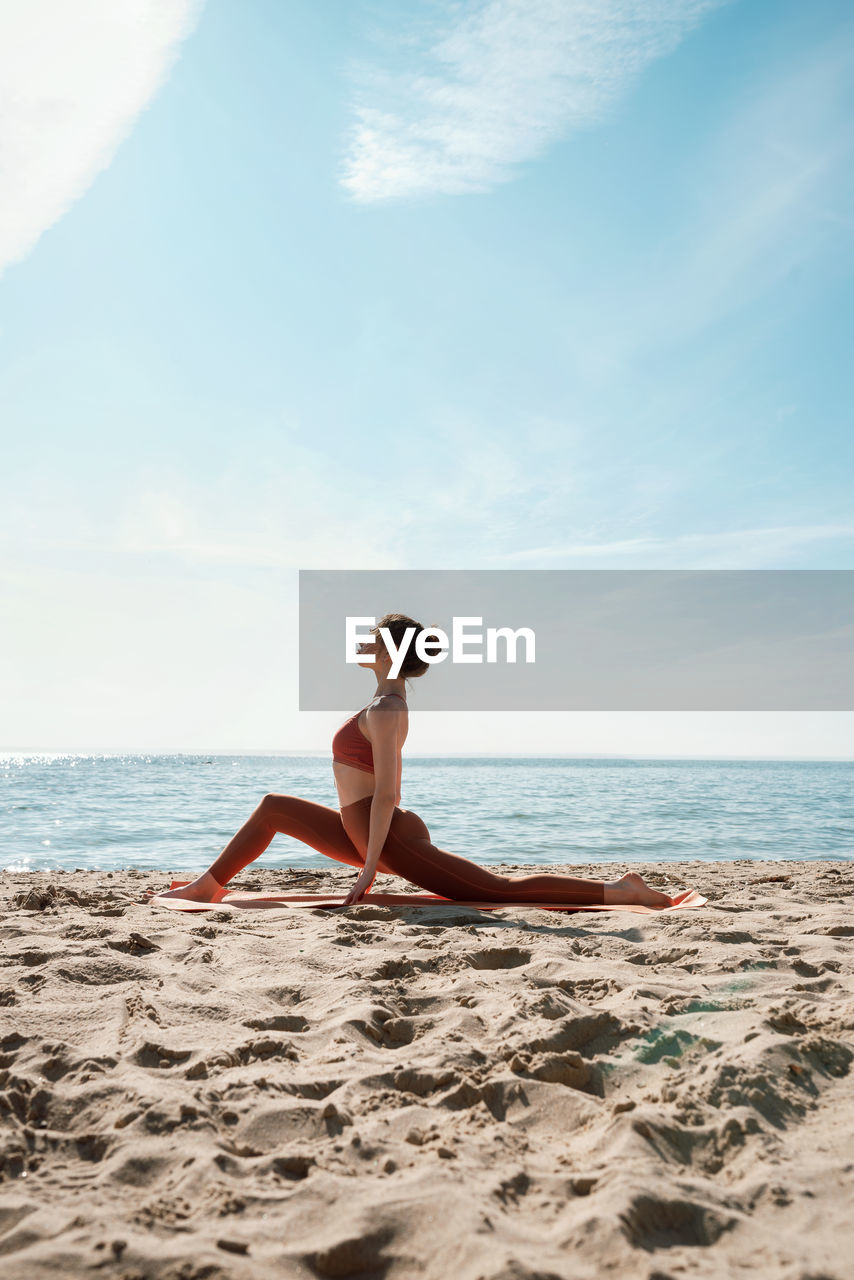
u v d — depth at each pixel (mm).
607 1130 1635
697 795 19984
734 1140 1607
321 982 2717
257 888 5184
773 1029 2164
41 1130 1651
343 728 4488
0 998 2471
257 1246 1266
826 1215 1346
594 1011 2363
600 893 4297
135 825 10773
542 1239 1279
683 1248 1263
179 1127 1647
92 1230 1281
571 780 32562
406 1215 1331
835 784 29422
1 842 9125
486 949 3158
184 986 2672
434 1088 1895
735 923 3730
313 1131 1668
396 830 4336
